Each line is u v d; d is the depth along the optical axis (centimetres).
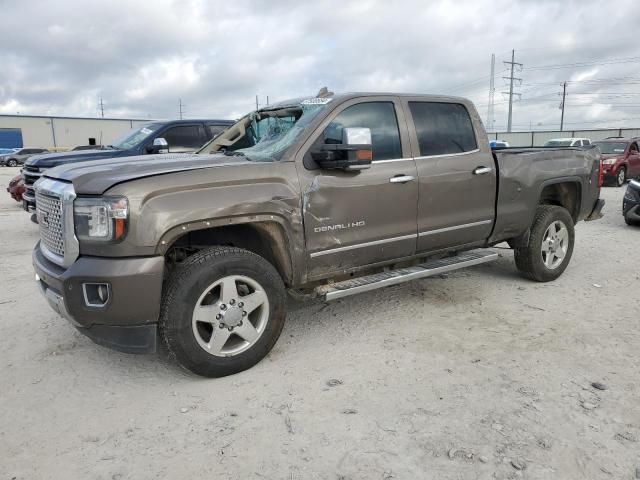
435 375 366
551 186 610
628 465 266
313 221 398
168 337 345
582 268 661
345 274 435
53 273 351
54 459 281
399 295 552
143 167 363
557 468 264
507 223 535
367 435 295
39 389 359
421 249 476
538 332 443
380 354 403
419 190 458
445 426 302
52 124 6950
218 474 265
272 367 385
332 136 415
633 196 959
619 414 312
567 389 343
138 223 326
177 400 340
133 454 284
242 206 358
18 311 516
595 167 636
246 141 497
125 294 326
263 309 380
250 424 309
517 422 304
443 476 260
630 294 546
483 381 356
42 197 380
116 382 368
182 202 339
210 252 358
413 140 462
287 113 452
